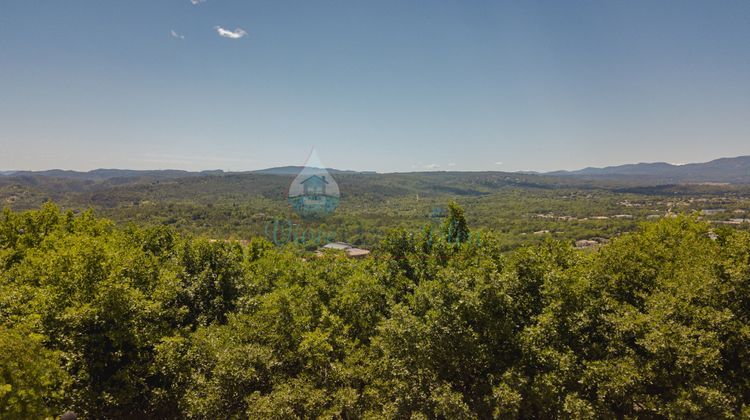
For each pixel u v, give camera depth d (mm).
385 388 15164
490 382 13711
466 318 14555
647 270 17547
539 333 13633
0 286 17109
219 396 14414
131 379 15492
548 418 13938
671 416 12344
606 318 14305
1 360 10414
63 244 21297
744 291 14000
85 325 15180
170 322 20031
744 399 13344
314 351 15258
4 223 27453
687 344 12805
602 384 12859
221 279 23188
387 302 19500
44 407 11602
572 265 17781
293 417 13320
